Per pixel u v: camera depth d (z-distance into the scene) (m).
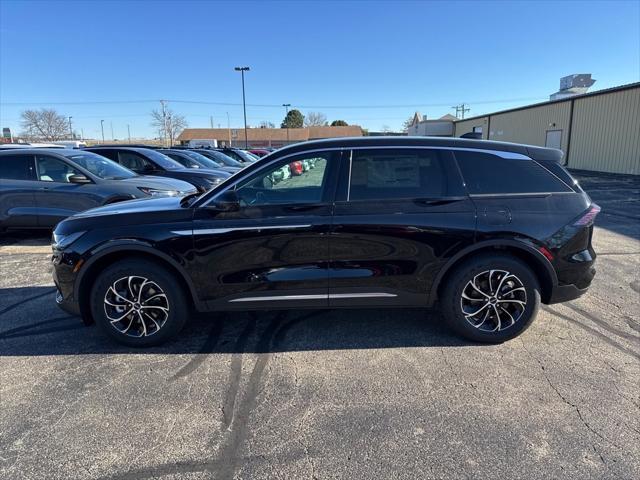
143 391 3.04
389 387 3.06
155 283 3.57
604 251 6.75
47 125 71.31
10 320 4.32
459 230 3.45
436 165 3.54
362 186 3.52
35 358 3.54
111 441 2.54
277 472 2.29
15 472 2.29
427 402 2.88
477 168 3.56
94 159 7.96
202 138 81.00
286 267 3.52
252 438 2.55
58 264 3.58
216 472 2.29
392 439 2.53
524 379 3.14
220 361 3.46
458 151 3.57
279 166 3.54
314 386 3.09
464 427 2.63
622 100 22.61
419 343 3.71
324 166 3.55
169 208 3.59
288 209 3.48
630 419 2.68
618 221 9.46
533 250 3.47
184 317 3.67
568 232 3.50
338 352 3.58
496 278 3.56
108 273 3.54
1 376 3.26
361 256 3.50
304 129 84.00
